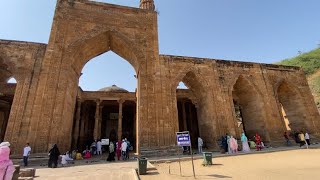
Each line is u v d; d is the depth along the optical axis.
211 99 20.22
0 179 5.30
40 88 15.68
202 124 21.30
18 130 14.34
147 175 8.67
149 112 17.39
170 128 17.39
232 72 22.30
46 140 14.41
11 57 16.50
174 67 20.28
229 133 19.34
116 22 19.92
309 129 22.78
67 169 11.31
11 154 13.65
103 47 20.97
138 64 19.02
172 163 12.34
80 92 27.23
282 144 20.62
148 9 21.75
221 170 9.40
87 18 19.12
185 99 29.00
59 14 18.42
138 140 16.88
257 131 22.09
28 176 8.87
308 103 24.28
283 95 26.17
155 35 20.55
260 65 24.00
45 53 16.80
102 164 13.04
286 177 7.16
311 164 9.66
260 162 11.29
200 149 17.89
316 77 39.25
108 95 29.33
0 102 23.81
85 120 32.19
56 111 15.44
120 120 28.62
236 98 27.59
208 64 21.66
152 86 18.41
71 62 17.42
